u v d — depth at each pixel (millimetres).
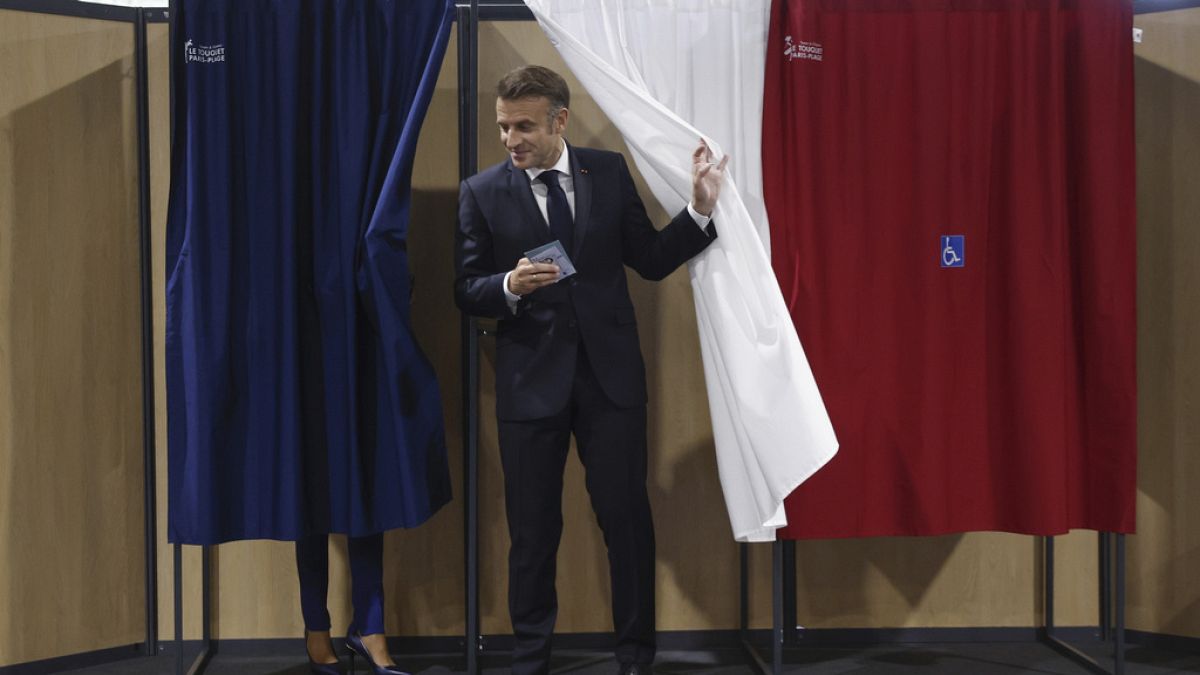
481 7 3139
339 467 2732
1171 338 3104
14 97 2990
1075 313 2873
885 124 2783
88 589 3119
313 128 2730
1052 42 2770
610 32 2746
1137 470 3115
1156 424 3135
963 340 2814
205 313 2684
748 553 3223
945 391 2812
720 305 2678
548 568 2764
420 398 2762
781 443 2625
